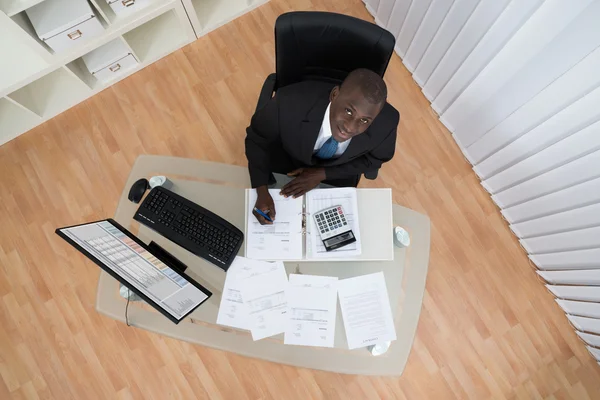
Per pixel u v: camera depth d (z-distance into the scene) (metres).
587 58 1.44
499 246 2.34
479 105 2.09
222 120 2.45
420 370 2.19
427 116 2.47
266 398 2.14
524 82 1.77
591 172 1.69
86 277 2.26
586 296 2.09
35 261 2.26
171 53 2.52
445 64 2.15
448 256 2.33
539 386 2.21
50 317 2.20
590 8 1.34
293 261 1.55
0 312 2.20
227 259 1.51
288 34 1.38
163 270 1.33
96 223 1.27
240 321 1.48
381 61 1.44
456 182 2.40
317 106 1.39
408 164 2.42
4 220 2.31
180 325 1.52
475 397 2.18
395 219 1.62
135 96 2.47
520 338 2.25
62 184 2.36
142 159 1.67
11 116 2.35
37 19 1.90
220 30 2.56
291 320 1.49
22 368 2.14
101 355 2.16
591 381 2.22
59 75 2.39
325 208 1.57
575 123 1.64
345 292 1.51
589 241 1.89
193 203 1.55
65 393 2.12
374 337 1.48
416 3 2.10
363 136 1.47
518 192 2.14
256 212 1.54
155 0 2.10
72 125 2.43
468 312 2.27
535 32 1.56
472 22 1.81
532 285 2.31
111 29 2.09
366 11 2.57
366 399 2.15
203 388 2.14
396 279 1.55
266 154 1.63
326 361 1.48
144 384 2.14
